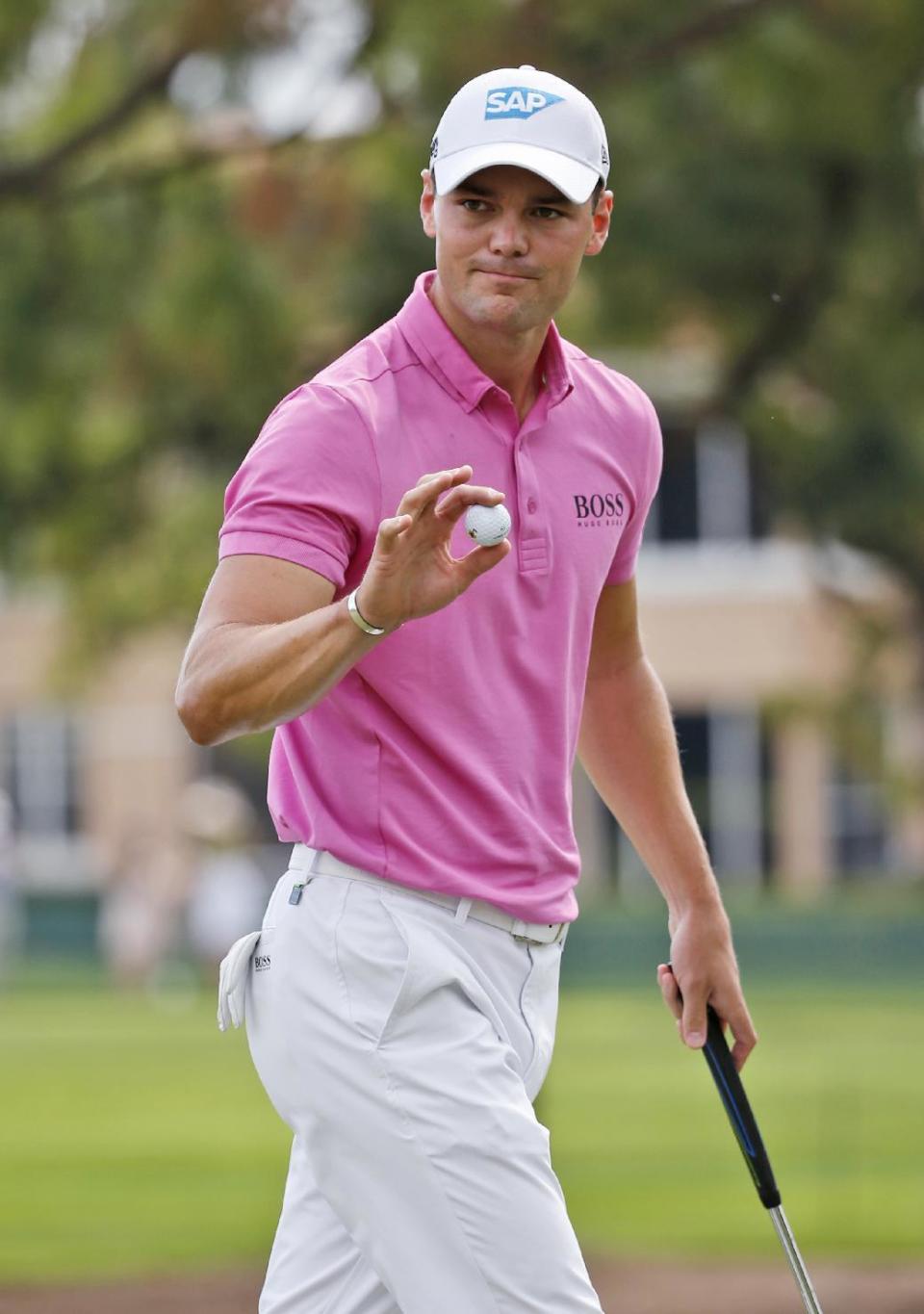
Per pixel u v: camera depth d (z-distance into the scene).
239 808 110.44
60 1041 71.81
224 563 13.41
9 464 37.81
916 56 34.06
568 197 13.55
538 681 14.23
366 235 35.31
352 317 36.31
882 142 36.53
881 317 39.91
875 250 39.00
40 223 35.47
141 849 105.56
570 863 14.52
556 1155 43.62
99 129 34.38
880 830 129.12
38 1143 46.03
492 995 14.09
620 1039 69.50
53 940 133.25
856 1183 39.78
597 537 14.49
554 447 14.37
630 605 15.69
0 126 36.78
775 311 39.81
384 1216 13.69
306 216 34.91
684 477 130.38
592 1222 36.09
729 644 130.75
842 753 70.00
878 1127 46.66
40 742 138.12
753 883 130.00
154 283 35.94
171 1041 71.50
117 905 109.06
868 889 110.50
